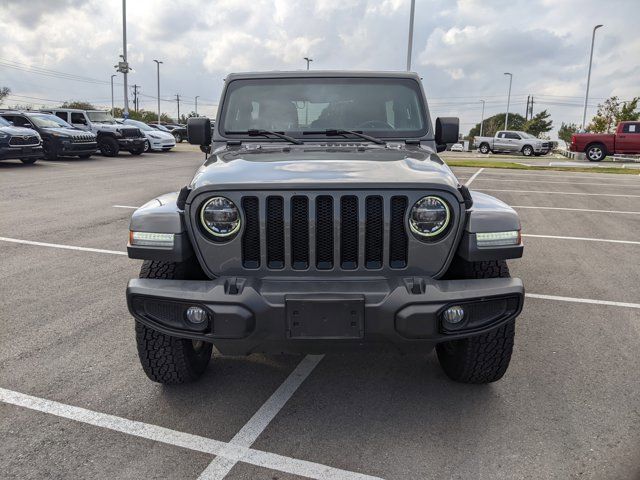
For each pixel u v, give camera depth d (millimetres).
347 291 2791
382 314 2768
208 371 3717
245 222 2883
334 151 3627
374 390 3473
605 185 15156
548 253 7035
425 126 4117
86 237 7543
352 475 2633
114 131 23125
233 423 3084
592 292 5426
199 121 4223
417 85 4219
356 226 2879
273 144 3996
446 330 2828
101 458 2752
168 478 2609
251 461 2740
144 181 14195
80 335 4234
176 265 3184
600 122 45688
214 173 3025
